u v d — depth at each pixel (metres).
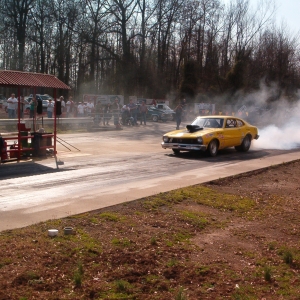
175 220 7.18
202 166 13.16
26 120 21.11
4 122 20.05
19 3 47.50
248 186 10.52
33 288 4.39
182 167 12.85
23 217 6.89
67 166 12.51
